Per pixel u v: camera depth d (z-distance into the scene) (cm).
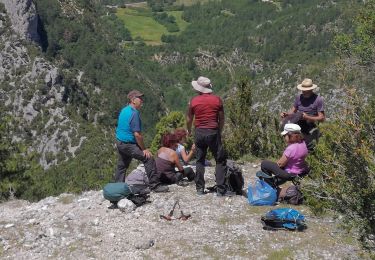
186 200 923
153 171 967
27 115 10106
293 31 15400
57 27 13688
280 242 763
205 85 919
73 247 779
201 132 909
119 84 12912
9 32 11500
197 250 748
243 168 1231
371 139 597
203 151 929
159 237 790
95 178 2362
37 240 809
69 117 10288
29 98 10244
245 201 918
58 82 10700
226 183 940
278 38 15575
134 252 755
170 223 834
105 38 15388
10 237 822
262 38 16925
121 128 959
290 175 903
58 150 9481
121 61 14388
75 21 14675
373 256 562
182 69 16712
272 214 805
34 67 10788
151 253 749
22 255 769
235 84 1510
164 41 19912
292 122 982
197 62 17012
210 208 886
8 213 952
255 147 1410
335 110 685
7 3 11738
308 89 988
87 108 11094
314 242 757
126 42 18800
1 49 11069
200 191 947
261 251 741
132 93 959
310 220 826
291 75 9256
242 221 836
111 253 757
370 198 566
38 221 870
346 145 599
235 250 746
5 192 1680
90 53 13838
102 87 12519
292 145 903
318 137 985
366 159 560
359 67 1872
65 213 904
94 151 9162
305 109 1002
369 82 1587
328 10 15050
